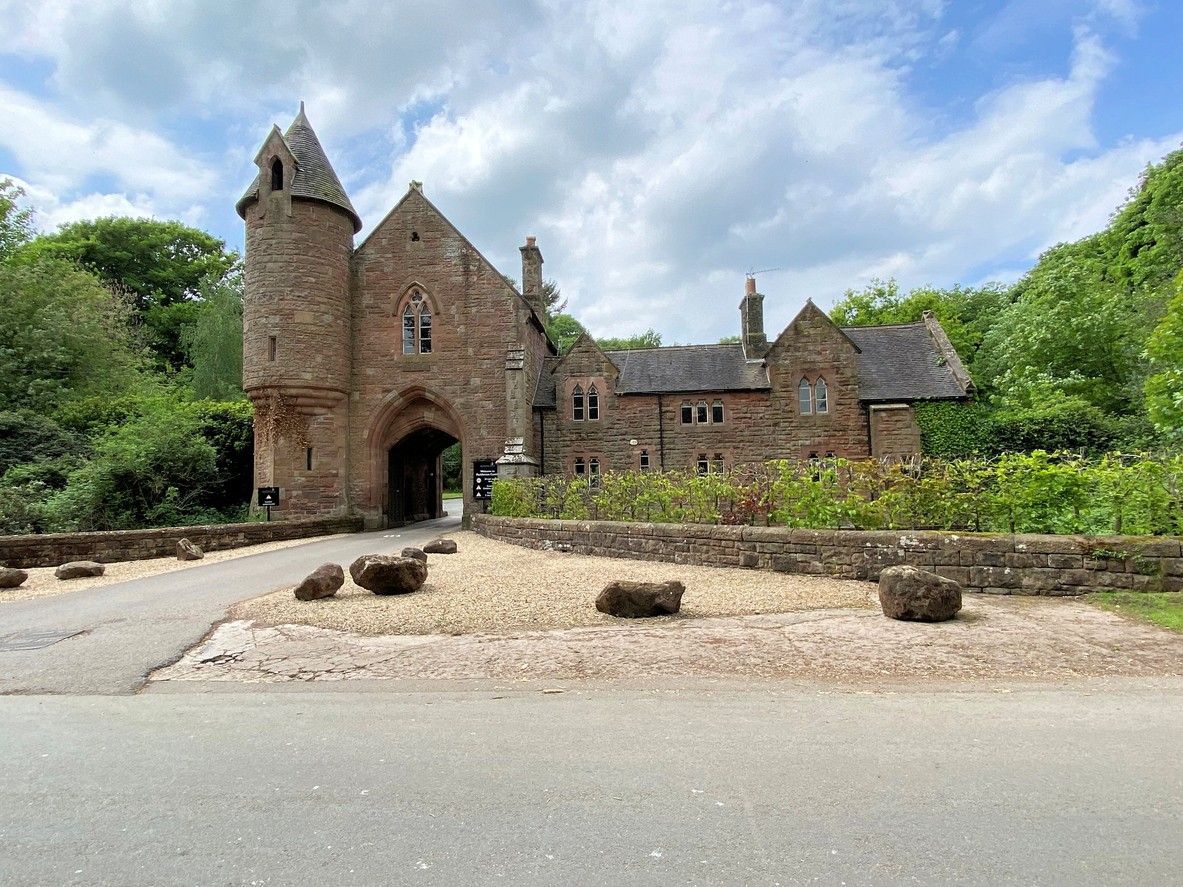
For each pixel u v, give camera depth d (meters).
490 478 24.84
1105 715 4.59
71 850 3.08
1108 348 28.95
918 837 3.01
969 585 8.84
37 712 5.18
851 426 26.52
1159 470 8.52
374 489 26.30
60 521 19.78
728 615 7.81
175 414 24.41
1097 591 8.20
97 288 32.91
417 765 3.98
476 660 6.31
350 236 26.92
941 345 28.23
